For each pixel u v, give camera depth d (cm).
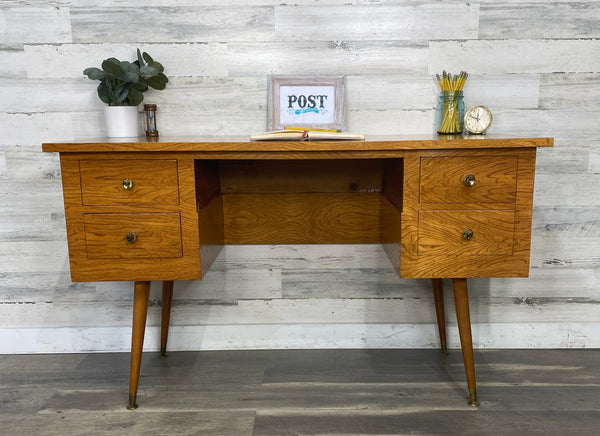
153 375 162
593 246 174
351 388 152
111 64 147
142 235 134
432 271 133
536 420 135
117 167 131
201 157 130
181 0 162
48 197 173
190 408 143
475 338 178
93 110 168
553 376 158
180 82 166
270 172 168
